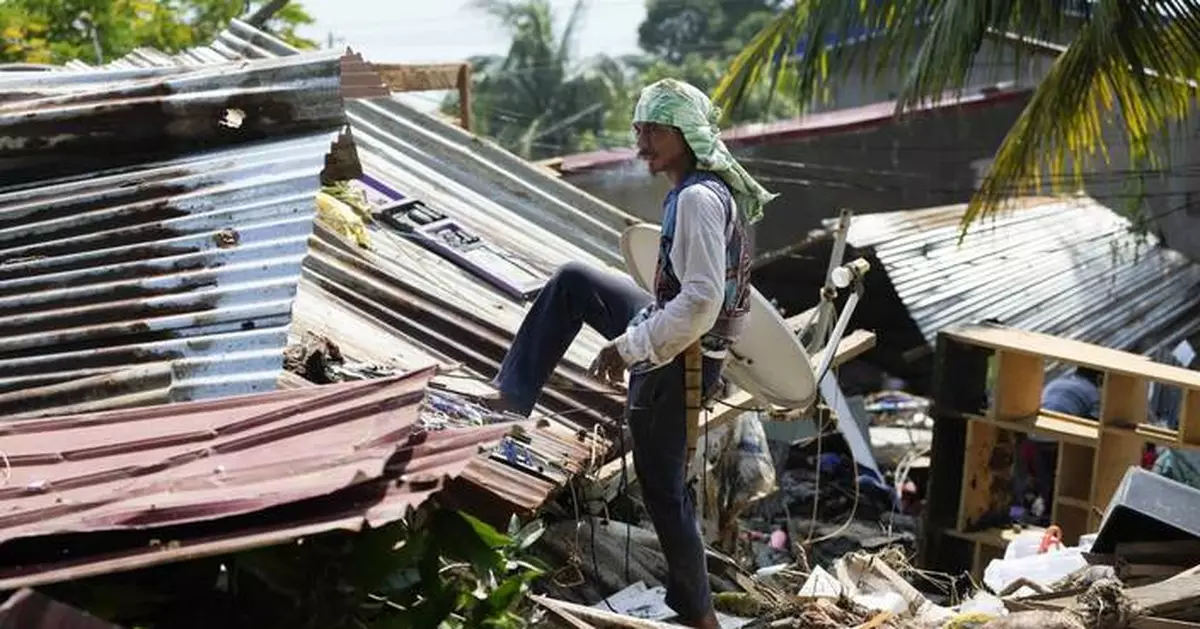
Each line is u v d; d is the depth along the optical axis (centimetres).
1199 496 563
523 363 481
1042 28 930
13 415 359
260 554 307
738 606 526
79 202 433
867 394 1589
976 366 840
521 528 445
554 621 428
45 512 273
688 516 458
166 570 311
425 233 662
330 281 566
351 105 816
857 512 965
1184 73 930
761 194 446
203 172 443
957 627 485
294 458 293
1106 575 532
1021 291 1426
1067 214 1591
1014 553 636
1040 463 1008
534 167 819
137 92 468
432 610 341
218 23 1967
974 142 1822
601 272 482
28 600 237
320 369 456
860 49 1080
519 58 3456
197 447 305
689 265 421
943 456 840
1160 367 778
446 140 807
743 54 1035
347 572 317
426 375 335
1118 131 1575
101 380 364
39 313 389
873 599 535
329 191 659
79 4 1802
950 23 903
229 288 395
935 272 1465
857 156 1817
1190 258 1507
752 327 482
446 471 287
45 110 456
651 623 444
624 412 523
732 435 677
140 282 397
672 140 431
